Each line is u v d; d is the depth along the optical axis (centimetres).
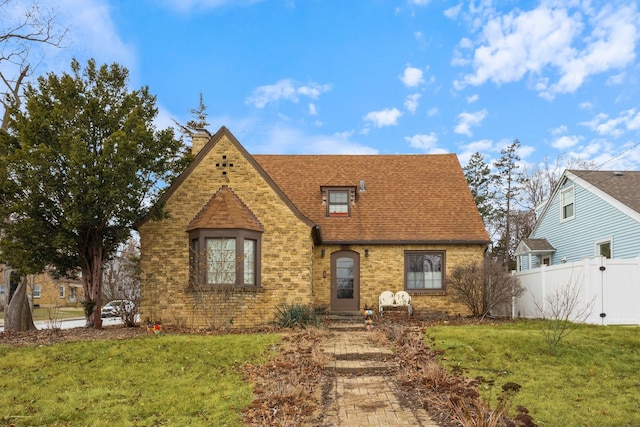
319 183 2052
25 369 908
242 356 985
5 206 1267
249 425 627
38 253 1327
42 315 3203
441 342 1065
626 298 1261
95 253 1412
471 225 1867
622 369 857
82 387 809
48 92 1366
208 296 1389
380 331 1298
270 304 1486
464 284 1647
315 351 1017
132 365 923
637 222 1609
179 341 1078
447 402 682
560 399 712
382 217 1898
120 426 637
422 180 2098
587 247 1945
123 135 1208
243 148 1548
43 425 651
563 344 1005
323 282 1809
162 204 1428
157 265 1482
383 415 659
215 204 1481
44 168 1206
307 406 694
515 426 580
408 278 1827
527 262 2466
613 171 2059
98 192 1195
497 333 1126
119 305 1627
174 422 647
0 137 1290
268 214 1524
